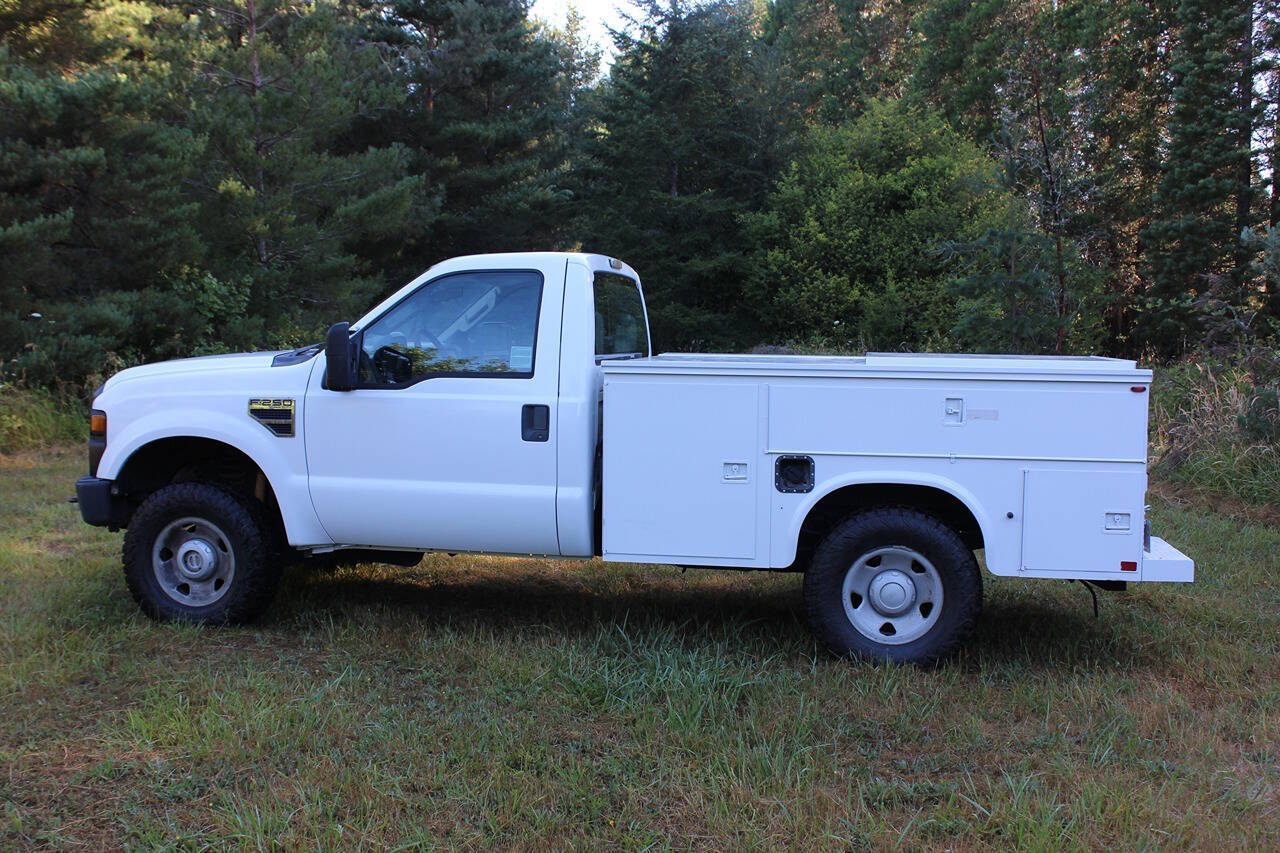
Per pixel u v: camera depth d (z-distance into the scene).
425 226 23.22
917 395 4.50
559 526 4.82
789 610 5.68
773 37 40.03
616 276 5.53
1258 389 9.31
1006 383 4.44
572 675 4.43
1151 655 4.93
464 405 4.85
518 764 3.65
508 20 26.12
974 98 27.34
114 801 3.32
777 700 4.21
